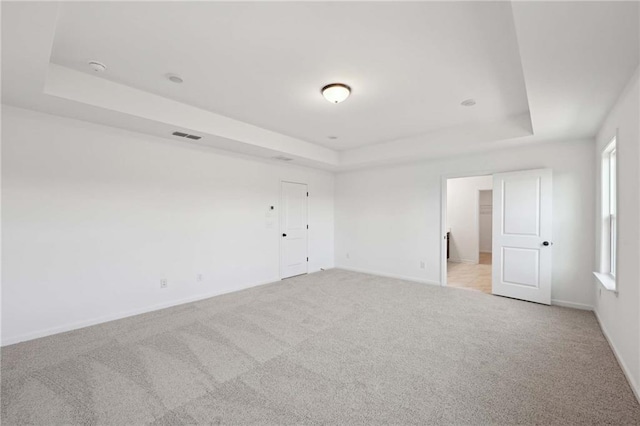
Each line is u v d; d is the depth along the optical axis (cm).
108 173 341
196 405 192
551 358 251
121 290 351
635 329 205
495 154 447
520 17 151
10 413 184
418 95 306
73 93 260
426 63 241
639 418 178
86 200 325
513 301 412
